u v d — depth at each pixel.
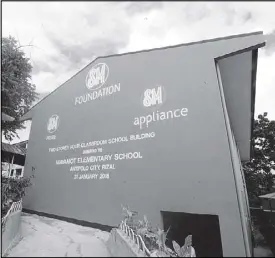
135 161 9.27
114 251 6.63
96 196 10.19
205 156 7.65
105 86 11.26
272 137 27.23
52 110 14.14
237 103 11.38
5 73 9.25
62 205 11.55
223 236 6.75
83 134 11.64
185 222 8.45
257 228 13.21
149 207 8.42
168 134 8.62
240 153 20.27
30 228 9.84
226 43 8.09
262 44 7.52
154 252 6.00
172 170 8.22
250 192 26.42
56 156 12.78
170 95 8.91
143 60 10.09
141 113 9.57
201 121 8.00
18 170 18.64
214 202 7.15
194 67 8.57
